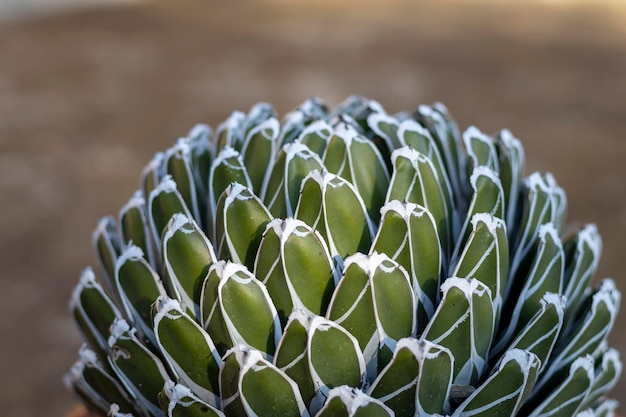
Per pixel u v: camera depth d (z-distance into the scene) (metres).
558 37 4.90
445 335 0.68
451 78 4.16
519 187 0.79
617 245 2.47
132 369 0.72
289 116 0.80
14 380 1.98
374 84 4.09
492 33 5.00
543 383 0.75
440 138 0.78
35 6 6.01
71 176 3.06
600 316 0.75
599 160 3.12
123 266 0.73
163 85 4.17
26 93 4.07
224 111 3.80
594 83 4.05
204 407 0.68
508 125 3.53
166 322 0.68
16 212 2.77
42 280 2.38
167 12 5.78
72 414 0.97
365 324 0.67
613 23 5.21
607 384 0.77
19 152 3.30
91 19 5.62
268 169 0.75
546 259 0.72
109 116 3.73
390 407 0.67
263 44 4.85
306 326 0.66
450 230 0.74
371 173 0.72
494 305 0.71
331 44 4.83
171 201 0.74
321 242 0.68
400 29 5.15
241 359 0.66
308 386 0.67
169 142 3.45
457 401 0.70
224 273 0.67
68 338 2.13
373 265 0.66
